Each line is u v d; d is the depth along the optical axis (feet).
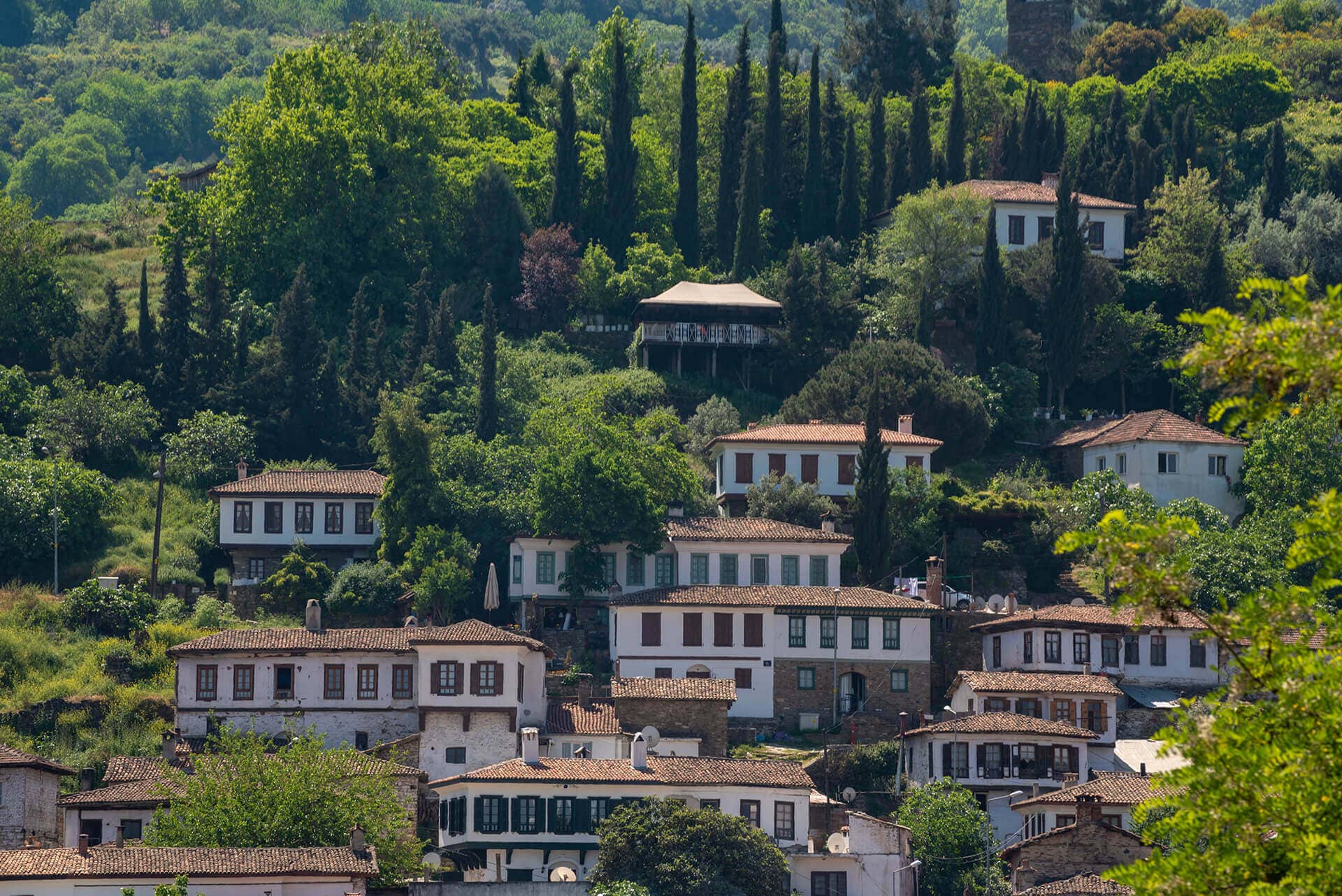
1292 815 280.51
